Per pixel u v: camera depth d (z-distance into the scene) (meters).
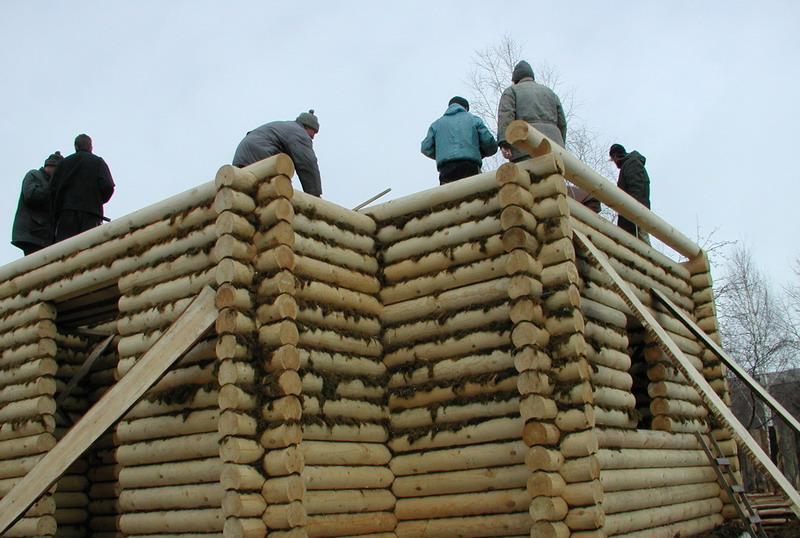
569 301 7.21
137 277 7.99
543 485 6.71
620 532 7.54
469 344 7.64
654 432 8.78
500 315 7.52
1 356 9.49
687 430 9.77
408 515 7.68
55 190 10.55
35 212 11.41
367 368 7.93
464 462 7.40
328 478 7.13
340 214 8.20
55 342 9.26
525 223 7.38
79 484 9.71
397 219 8.45
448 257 7.94
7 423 9.26
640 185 11.69
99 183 10.66
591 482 6.74
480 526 7.23
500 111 9.56
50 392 9.09
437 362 7.82
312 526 6.93
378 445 7.80
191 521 6.95
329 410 7.37
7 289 9.54
